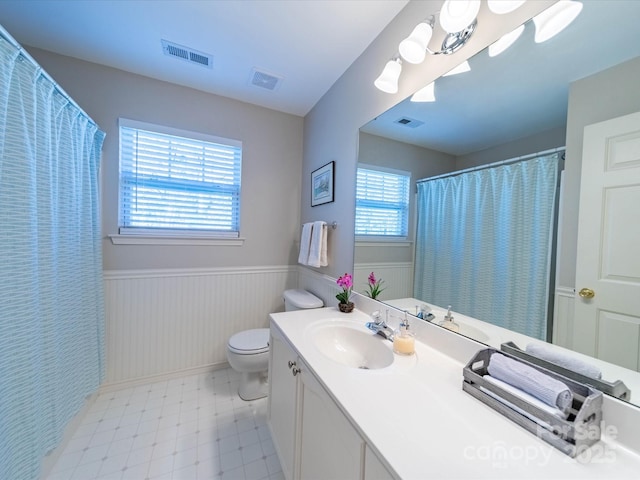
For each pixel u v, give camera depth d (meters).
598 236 0.67
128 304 1.91
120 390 1.90
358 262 1.60
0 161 0.89
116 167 1.85
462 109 1.03
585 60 0.70
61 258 1.30
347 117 1.75
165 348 2.04
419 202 1.23
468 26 0.94
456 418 0.66
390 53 1.38
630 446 0.58
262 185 2.35
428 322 1.13
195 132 2.08
